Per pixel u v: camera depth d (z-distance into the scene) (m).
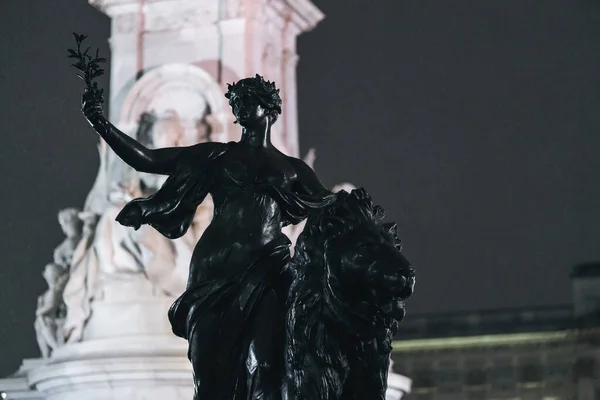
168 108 19.56
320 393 6.41
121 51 20.27
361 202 6.58
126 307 18.31
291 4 21.12
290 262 6.89
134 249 18.84
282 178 7.25
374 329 6.43
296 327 6.54
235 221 7.17
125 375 17.48
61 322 19.88
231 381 6.93
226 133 19.05
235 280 7.00
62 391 18.27
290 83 21.27
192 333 7.00
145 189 19.44
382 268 6.32
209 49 19.89
